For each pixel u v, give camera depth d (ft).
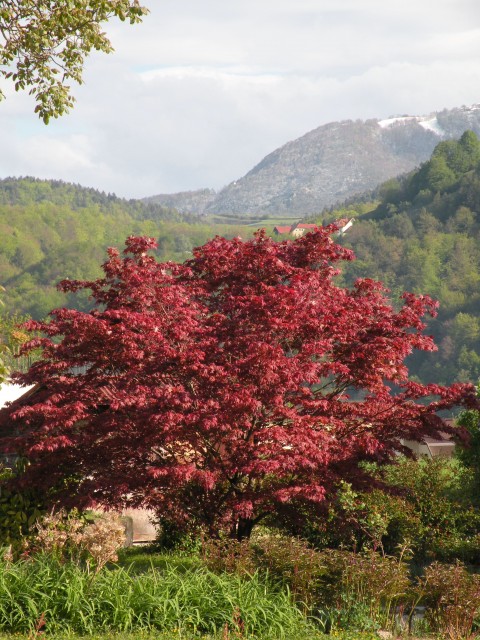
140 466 62.59
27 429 67.62
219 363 60.44
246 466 57.47
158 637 40.91
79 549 65.46
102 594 44.19
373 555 52.75
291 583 50.88
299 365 59.16
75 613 42.65
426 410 63.57
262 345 57.11
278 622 45.27
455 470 83.05
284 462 56.75
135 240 66.69
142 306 62.34
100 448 62.13
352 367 62.59
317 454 57.57
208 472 57.00
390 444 63.26
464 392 64.59
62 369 62.03
